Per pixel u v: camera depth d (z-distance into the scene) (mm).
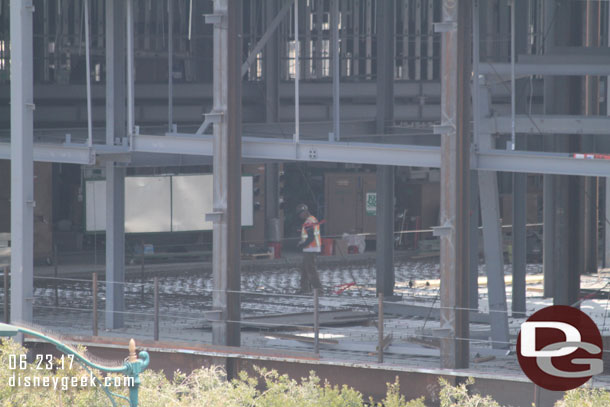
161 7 124438
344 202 120125
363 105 125312
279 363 51188
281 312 75500
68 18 123750
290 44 128375
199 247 110188
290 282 95500
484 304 81375
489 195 59656
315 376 47594
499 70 62031
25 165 53125
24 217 53094
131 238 108938
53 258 106438
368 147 56250
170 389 43156
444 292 49531
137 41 124000
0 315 67562
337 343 59062
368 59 130250
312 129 79250
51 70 124875
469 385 47938
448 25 48906
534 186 124125
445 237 49500
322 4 128625
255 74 124750
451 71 49094
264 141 57562
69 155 62219
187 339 61875
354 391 45688
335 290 89438
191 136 61031
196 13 126062
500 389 47469
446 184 49531
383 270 82500
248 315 71625
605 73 62406
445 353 49094
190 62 126625
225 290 52812
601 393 43625
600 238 107438
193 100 121500
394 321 72062
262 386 51344
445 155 49531
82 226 116938
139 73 123625
